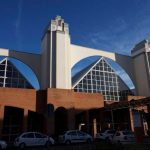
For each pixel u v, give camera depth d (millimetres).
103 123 33312
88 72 42312
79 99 33406
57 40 38969
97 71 43500
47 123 29047
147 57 46344
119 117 36812
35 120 32688
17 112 31469
